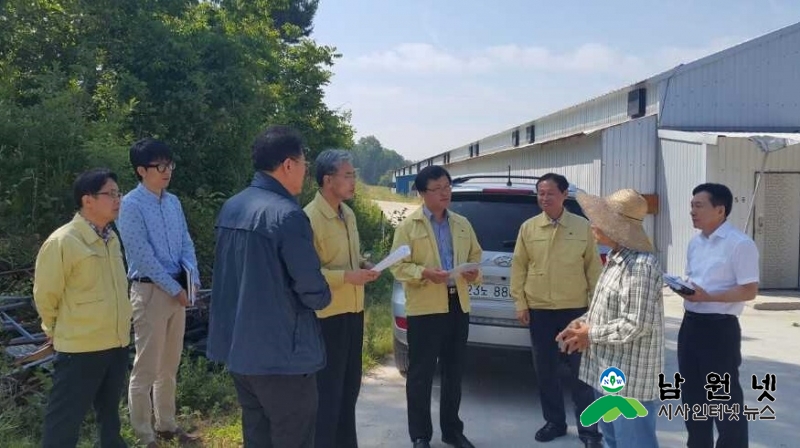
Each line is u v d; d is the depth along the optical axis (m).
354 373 4.22
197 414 5.14
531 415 5.59
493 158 26.05
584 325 3.64
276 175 3.20
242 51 10.58
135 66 9.54
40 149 7.08
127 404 5.01
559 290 4.81
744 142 12.72
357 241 4.26
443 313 4.58
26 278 6.32
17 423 4.38
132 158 4.52
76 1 9.26
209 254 8.44
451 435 4.81
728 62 14.15
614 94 16.67
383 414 5.60
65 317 3.72
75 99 7.93
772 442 5.07
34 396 4.66
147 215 4.45
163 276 4.37
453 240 4.73
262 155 3.18
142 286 4.43
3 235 6.68
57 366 3.75
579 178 15.73
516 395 6.11
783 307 11.16
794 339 8.77
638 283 3.34
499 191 5.94
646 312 3.32
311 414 3.19
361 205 16.92
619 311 3.41
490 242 5.75
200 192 9.33
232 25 13.42
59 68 8.88
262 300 3.01
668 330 9.17
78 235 3.73
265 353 2.99
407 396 4.67
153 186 4.53
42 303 3.69
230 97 10.18
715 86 14.16
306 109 16.69
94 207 3.80
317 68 16.86
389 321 8.38
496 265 5.59
